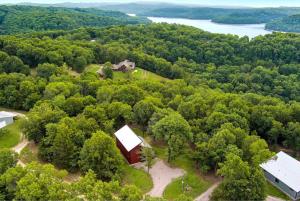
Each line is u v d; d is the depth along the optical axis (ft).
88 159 222.48
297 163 239.50
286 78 603.67
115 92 313.73
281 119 295.28
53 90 324.39
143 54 611.88
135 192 163.63
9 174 177.68
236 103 296.71
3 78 349.41
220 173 205.57
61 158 232.53
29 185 165.68
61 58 464.65
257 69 631.56
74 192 165.89
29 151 253.24
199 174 235.81
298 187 222.69
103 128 267.59
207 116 277.44
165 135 239.71
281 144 291.79
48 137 240.32
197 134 250.98
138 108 283.38
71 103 291.99
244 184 190.60
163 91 366.02
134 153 244.22
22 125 260.21
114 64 558.15
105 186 165.68
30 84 343.26
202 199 213.05
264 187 197.88
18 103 337.11
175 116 248.11
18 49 458.91
